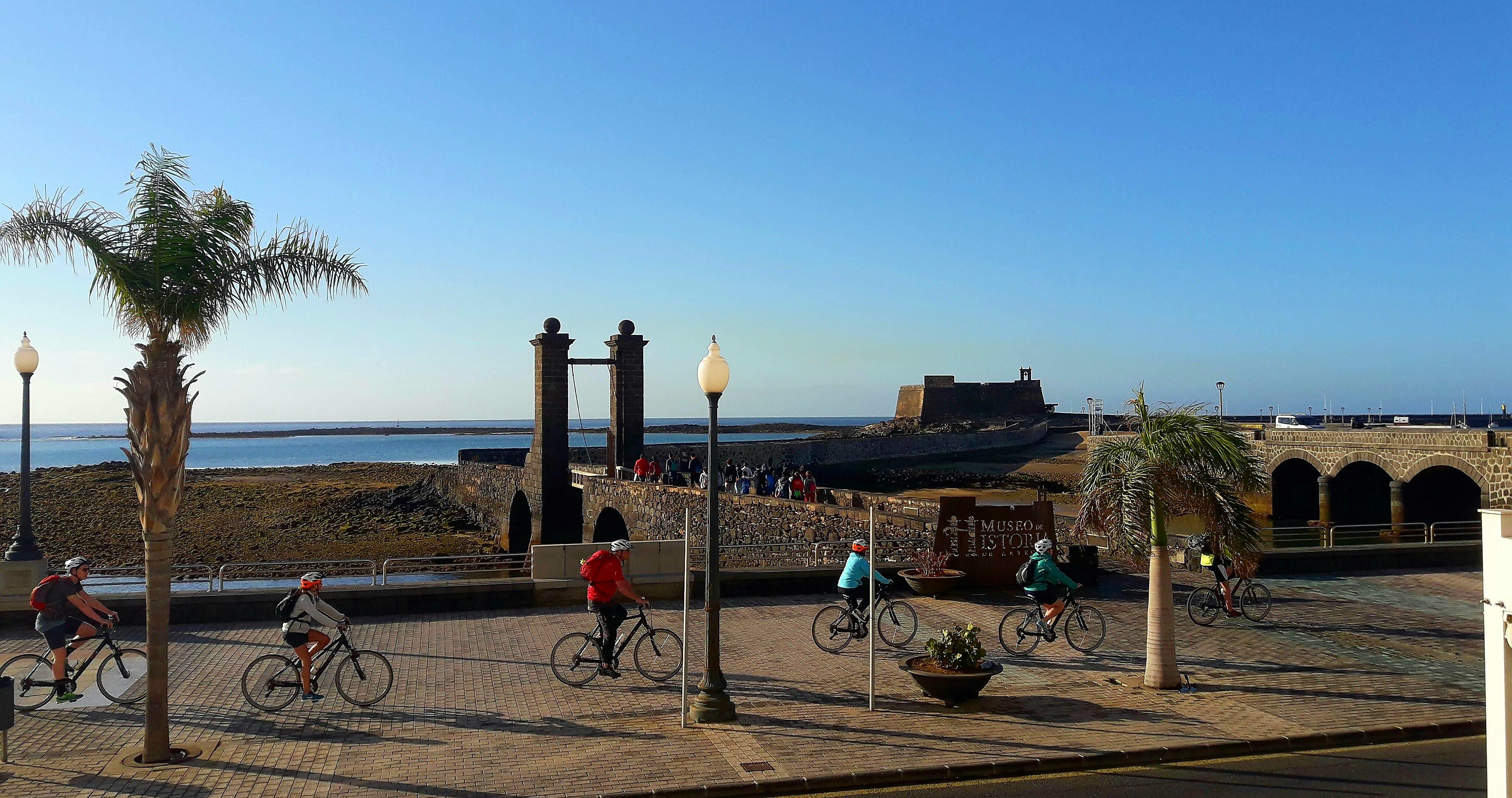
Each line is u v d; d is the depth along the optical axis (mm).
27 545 17047
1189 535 23562
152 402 9883
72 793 8922
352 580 20703
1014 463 93875
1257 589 17844
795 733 11008
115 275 9938
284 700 11906
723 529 34875
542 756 10156
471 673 13711
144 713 11750
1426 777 9719
